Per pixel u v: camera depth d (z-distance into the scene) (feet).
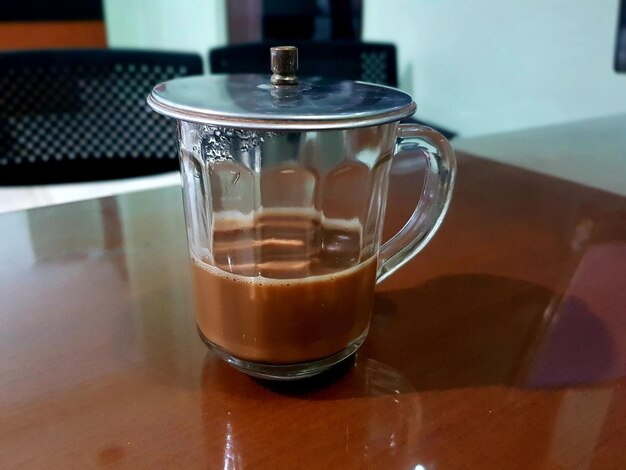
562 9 3.73
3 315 1.56
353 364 1.38
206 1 7.50
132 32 10.55
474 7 4.31
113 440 1.14
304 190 1.23
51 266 1.83
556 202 2.39
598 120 3.60
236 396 1.27
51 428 1.17
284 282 1.18
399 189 2.50
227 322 1.25
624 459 1.11
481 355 1.42
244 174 1.21
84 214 2.22
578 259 1.91
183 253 1.93
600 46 3.58
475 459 1.11
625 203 2.38
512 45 4.10
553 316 1.59
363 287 1.30
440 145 1.40
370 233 1.30
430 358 1.41
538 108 4.04
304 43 4.03
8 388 1.28
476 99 4.49
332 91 1.23
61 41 10.07
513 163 2.85
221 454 1.11
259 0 6.17
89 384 1.30
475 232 2.10
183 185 1.29
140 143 3.60
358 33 5.49
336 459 1.10
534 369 1.37
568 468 1.09
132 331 1.51
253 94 1.18
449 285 1.74
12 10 9.64
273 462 1.10
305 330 1.23
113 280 1.75
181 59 3.53
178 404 1.24
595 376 1.35
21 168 3.43
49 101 3.39
